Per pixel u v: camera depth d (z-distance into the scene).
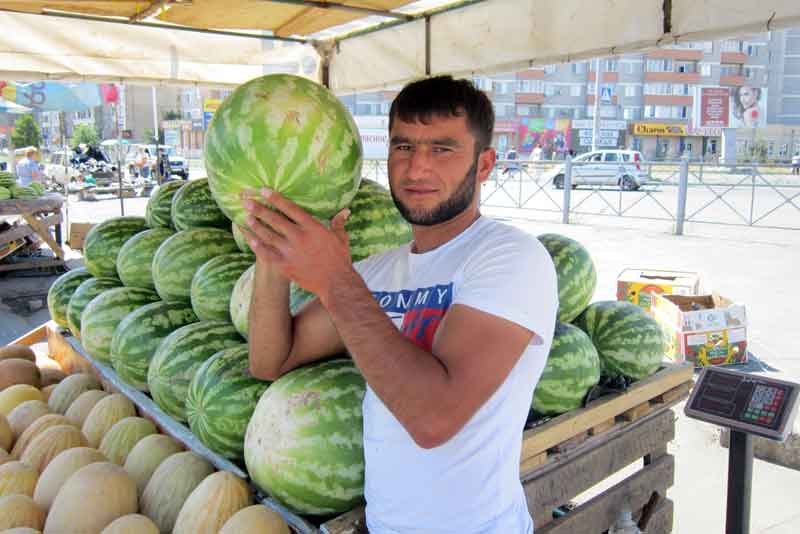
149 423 2.82
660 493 2.85
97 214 17.23
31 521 2.21
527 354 1.54
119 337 3.11
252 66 5.36
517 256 1.47
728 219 15.75
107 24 4.73
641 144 62.09
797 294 8.01
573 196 22.28
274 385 2.09
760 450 4.18
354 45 5.07
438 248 1.64
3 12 4.31
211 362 2.47
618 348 3.02
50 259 10.26
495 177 25.31
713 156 62.84
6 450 2.88
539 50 3.65
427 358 1.33
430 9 4.31
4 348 4.01
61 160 28.09
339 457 1.94
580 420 2.46
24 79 4.57
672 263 9.96
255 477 2.05
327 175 1.60
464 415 1.34
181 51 5.08
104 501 2.17
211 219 3.67
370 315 1.32
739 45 63.62
